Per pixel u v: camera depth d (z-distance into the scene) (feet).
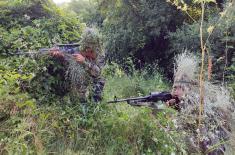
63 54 15.35
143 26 38.24
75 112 14.73
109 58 38.73
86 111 14.80
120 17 39.83
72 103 15.15
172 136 14.43
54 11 23.70
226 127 14.60
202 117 14.26
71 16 24.63
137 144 14.32
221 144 13.94
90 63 15.62
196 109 14.71
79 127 14.29
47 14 22.89
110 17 40.55
